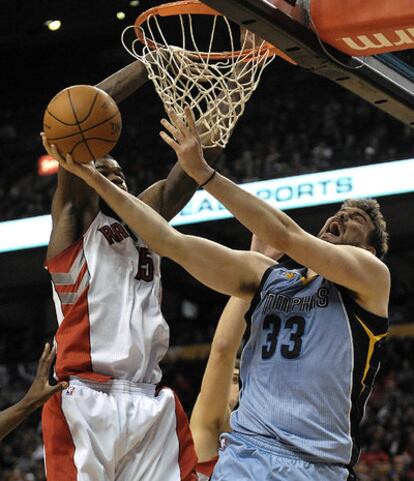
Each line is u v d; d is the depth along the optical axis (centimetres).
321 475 296
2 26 1512
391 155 1509
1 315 2342
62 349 336
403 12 324
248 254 325
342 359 302
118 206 308
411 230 1617
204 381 390
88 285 337
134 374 338
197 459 359
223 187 293
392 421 1427
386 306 312
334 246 300
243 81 373
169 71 364
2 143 2083
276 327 311
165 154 1902
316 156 1700
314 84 1939
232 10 318
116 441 327
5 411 326
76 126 301
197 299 2278
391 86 379
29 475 1408
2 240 1755
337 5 335
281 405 301
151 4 1395
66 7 1458
